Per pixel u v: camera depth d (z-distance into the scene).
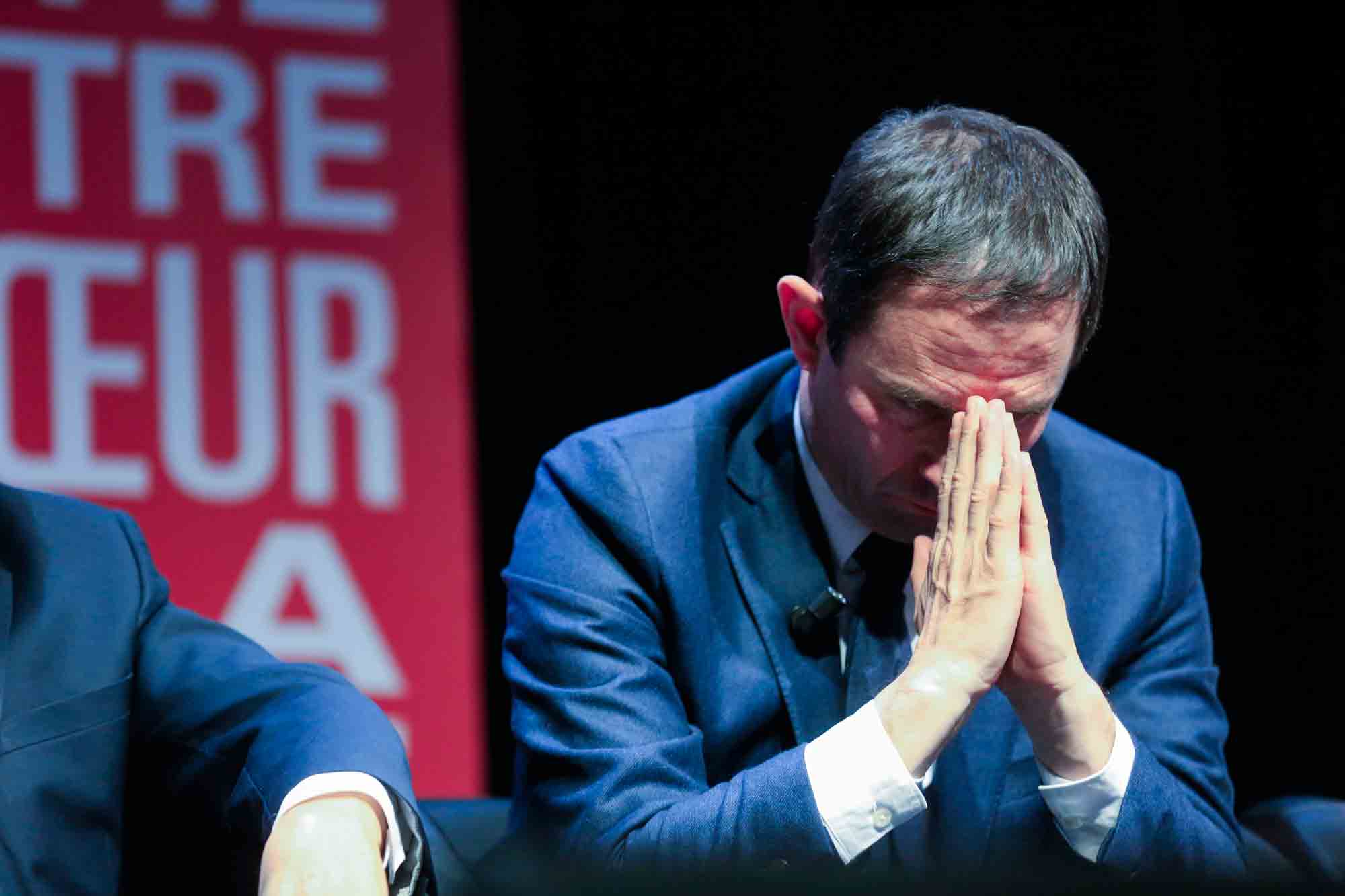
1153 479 5.98
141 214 10.64
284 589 10.66
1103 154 12.29
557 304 11.84
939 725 4.91
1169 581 5.78
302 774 3.99
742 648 5.55
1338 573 12.38
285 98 11.02
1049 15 12.23
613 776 5.13
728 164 12.12
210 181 10.80
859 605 5.58
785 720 5.51
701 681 5.50
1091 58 12.28
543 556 5.63
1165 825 5.09
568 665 5.41
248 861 4.09
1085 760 5.08
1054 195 4.95
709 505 5.68
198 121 10.82
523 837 5.33
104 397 10.45
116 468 10.43
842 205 5.09
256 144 10.91
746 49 12.13
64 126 10.55
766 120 12.14
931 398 5.01
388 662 10.80
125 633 4.65
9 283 10.34
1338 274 12.31
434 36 11.43
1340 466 12.38
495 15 11.72
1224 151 12.33
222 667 4.56
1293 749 12.34
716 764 5.50
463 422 11.16
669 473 5.69
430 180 11.28
